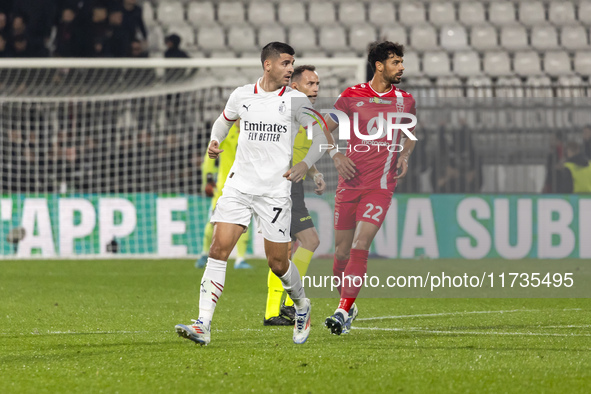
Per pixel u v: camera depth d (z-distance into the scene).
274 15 62.62
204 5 61.91
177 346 16.17
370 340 17.00
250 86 15.96
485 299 25.23
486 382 12.56
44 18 52.56
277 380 12.75
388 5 63.50
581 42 61.78
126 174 45.19
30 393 11.97
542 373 13.24
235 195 15.79
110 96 43.53
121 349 15.83
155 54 58.03
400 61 18.08
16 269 35.38
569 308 23.03
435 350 15.61
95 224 41.25
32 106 44.75
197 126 45.75
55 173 44.38
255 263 38.41
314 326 19.31
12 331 18.64
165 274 33.56
